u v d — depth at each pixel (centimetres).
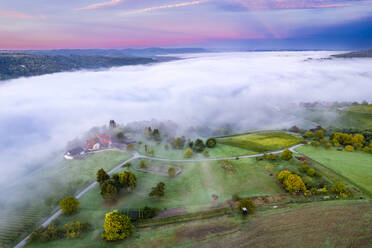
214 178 9262
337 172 9438
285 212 6944
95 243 5906
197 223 6594
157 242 5903
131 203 7675
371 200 7431
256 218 6731
